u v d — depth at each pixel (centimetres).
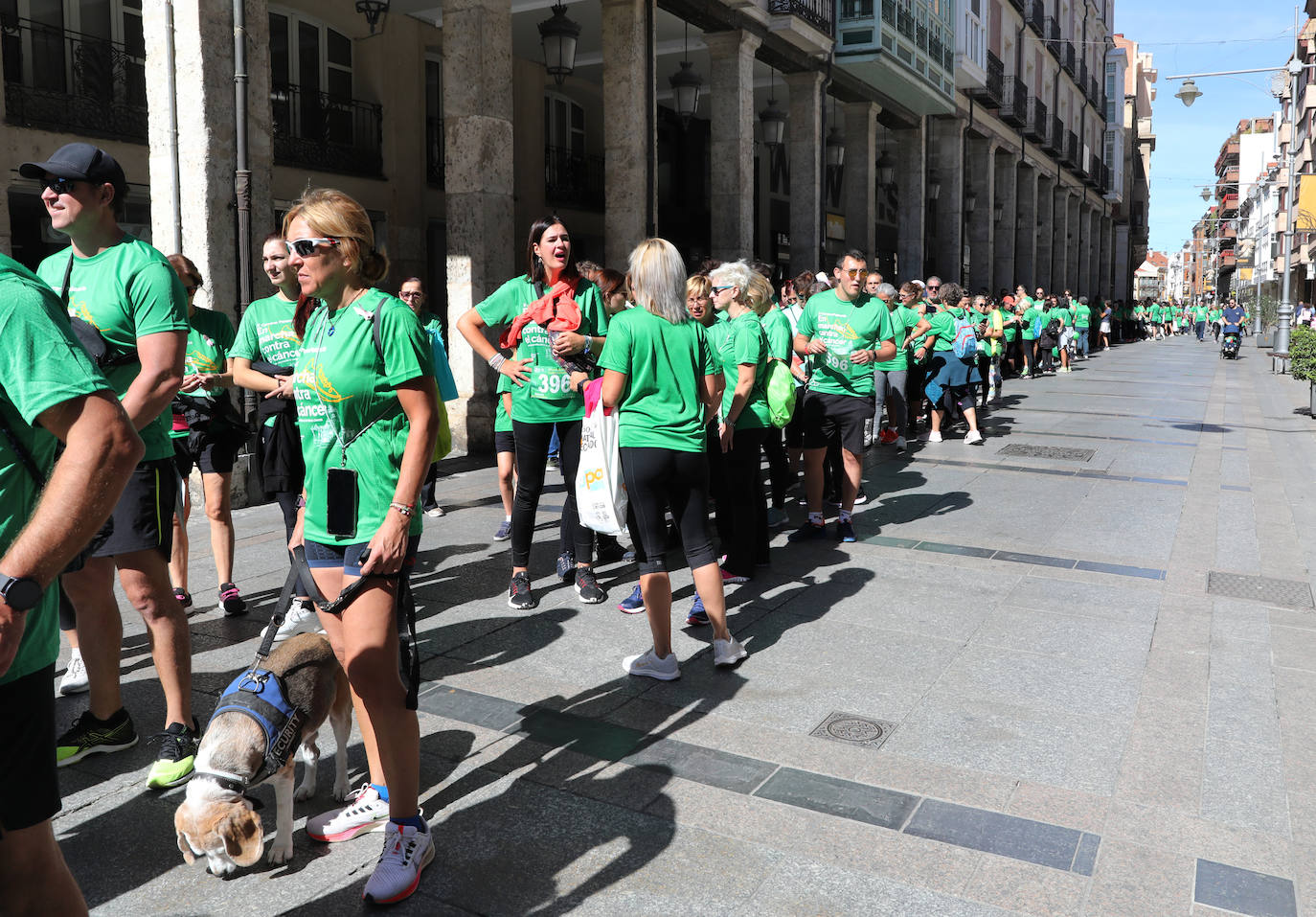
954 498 835
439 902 278
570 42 1273
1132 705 411
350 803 331
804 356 681
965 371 1133
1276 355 2202
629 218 1291
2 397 188
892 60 1872
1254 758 364
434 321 738
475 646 478
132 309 327
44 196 322
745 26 1508
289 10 1472
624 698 418
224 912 274
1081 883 285
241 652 465
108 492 176
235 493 779
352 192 1570
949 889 282
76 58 1234
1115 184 5419
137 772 351
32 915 202
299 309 307
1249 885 284
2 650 167
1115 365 2628
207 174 795
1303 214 2658
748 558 583
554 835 312
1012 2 3050
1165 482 910
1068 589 574
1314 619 522
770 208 2573
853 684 433
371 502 283
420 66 1672
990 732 385
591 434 452
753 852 302
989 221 2928
